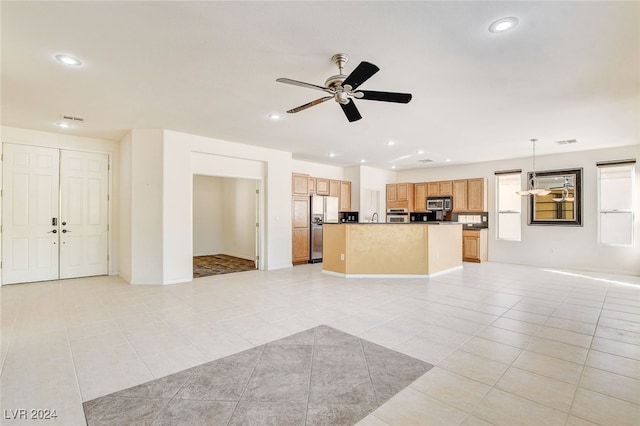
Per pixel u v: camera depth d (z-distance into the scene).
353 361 2.47
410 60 2.68
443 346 2.75
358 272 5.70
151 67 2.83
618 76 2.96
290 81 2.46
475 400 1.96
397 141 5.67
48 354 2.57
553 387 2.10
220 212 9.28
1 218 4.82
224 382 2.16
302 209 7.28
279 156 6.61
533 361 2.47
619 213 6.08
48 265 5.24
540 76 2.97
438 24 2.17
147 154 4.99
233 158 5.96
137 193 5.00
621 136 5.18
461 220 8.27
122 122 4.59
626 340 2.87
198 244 8.77
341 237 5.78
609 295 4.43
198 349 2.68
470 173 8.06
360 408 1.88
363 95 2.69
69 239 5.42
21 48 2.49
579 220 6.43
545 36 2.31
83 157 5.53
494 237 7.62
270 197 6.46
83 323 3.28
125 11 2.03
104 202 5.73
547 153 6.66
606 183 6.24
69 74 2.96
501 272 6.20
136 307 3.84
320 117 4.28
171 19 2.12
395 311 3.72
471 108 3.86
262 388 2.09
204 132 5.14
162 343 2.80
